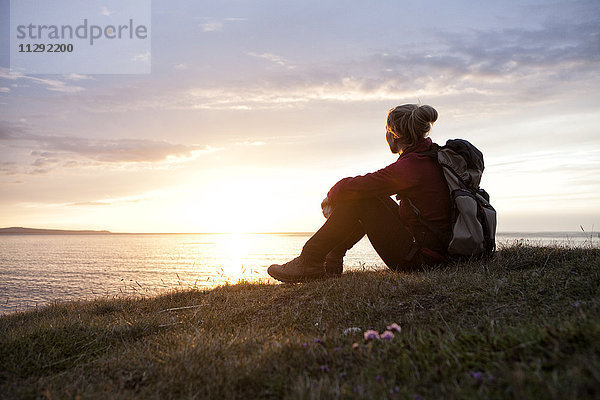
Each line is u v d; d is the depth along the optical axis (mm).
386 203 4172
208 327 3990
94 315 5473
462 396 1560
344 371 2066
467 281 3727
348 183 3994
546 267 4195
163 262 137125
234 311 4523
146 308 5707
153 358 2771
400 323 3201
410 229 4133
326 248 4410
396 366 1938
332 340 2570
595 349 1703
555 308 2865
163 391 2213
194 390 2182
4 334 3734
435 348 2107
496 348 1988
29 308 7445
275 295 4883
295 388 1884
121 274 89188
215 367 2424
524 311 2969
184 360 2570
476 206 3791
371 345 2186
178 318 4590
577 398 1366
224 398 2061
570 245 5055
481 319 2928
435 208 3902
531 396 1433
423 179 3873
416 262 4176
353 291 4176
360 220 4293
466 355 1929
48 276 89375
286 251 199625
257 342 2971
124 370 2637
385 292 3930
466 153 3857
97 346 3451
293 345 2568
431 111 3957
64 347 3346
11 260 168375
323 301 4074
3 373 2730
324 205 4668
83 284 64250
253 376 2205
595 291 3080
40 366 2930
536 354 1828
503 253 5070
